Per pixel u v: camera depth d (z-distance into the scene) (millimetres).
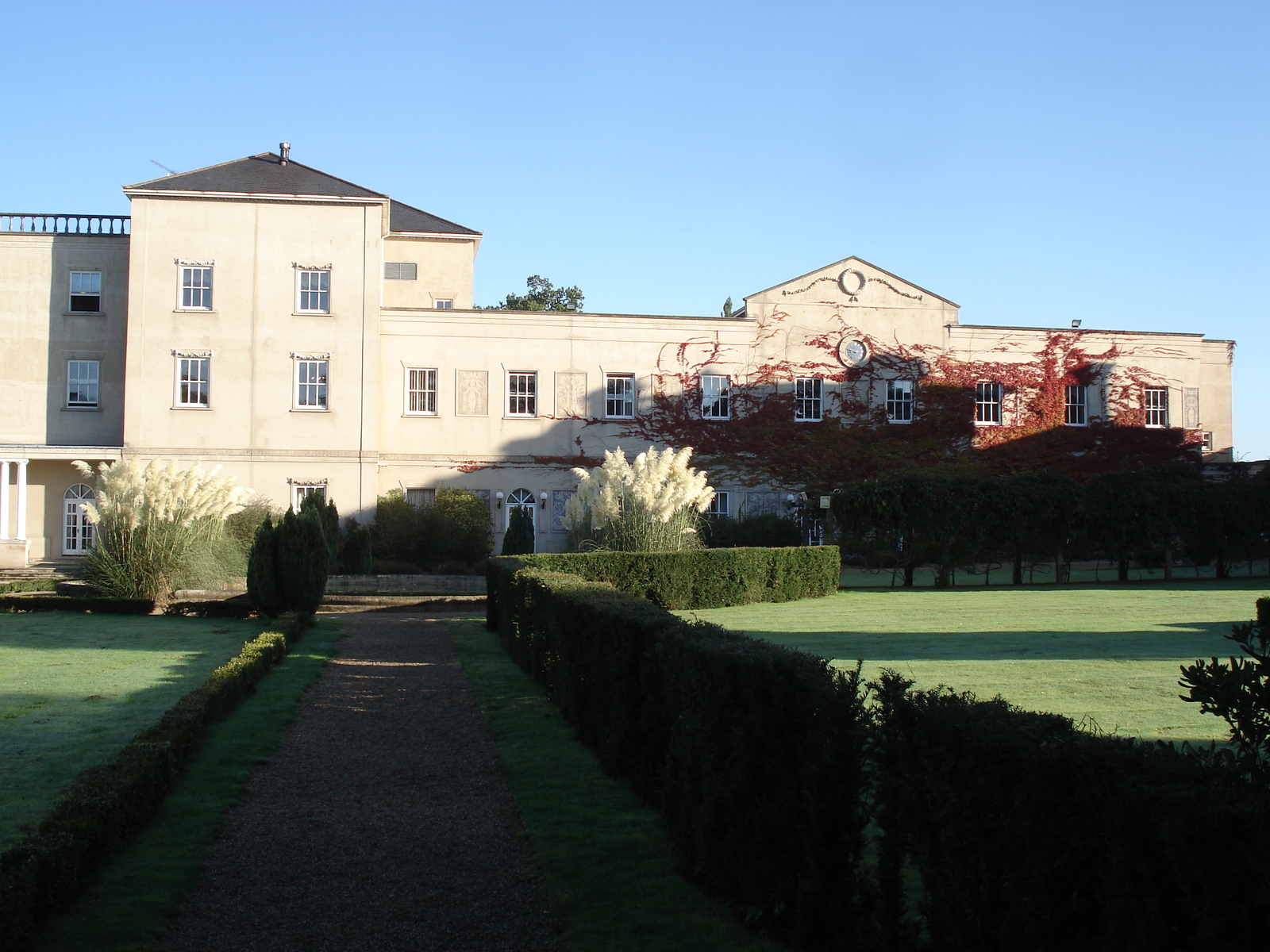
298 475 31719
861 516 26281
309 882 5551
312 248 32250
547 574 13477
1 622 17547
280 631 14859
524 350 33844
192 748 8070
